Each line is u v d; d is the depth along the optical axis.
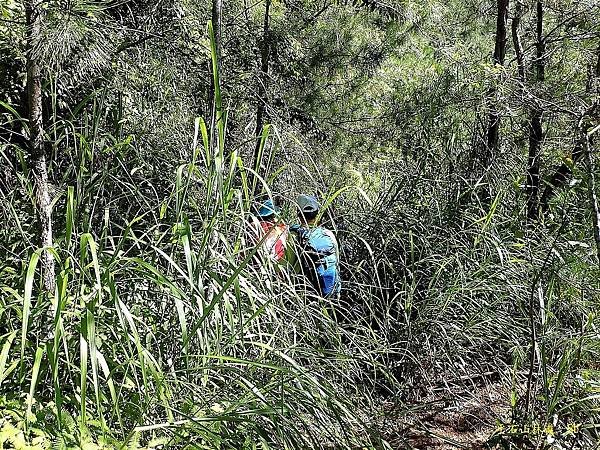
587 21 5.92
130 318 2.62
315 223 3.95
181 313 2.77
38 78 3.35
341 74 8.46
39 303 3.03
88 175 3.88
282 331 3.42
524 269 4.73
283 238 3.94
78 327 2.84
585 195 5.01
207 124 5.53
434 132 6.44
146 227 3.75
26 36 3.32
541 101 5.38
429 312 4.68
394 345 4.56
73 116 3.83
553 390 4.07
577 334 4.23
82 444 2.53
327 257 4.49
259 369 3.28
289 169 4.87
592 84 5.62
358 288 5.04
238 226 3.40
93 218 3.80
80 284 2.96
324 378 3.34
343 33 8.36
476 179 5.75
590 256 4.55
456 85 6.22
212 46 3.06
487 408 4.37
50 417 2.77
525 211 5.82
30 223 3.82
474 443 4.00
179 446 2.83
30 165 3.99
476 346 4.74
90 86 4.83
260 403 3.01
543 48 6.34
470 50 6.76
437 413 4.30
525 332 4.70
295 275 3.74
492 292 4.88
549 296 4.12
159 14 5.95
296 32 8.21
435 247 5.17
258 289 3.38
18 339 2.95
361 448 3.38
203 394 3.01
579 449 3.74
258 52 7.71
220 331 3.00
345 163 7.98
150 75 5.50
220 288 3.19
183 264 3.35
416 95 7.27
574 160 4.99
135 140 4.52
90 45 3.40
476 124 6.20
